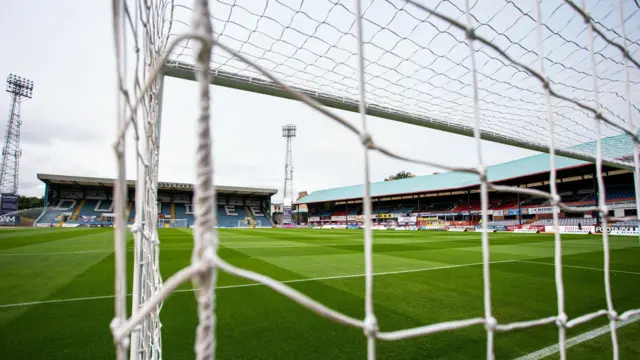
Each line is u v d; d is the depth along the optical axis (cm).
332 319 77
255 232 2373
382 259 820
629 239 1553
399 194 4131
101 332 289
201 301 60
